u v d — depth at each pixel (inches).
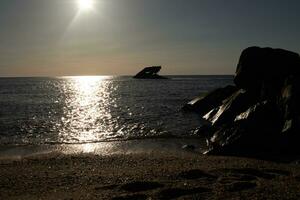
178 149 885.8
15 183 551.8
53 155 808.9
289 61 1320.1
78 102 2507.4
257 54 1370.6
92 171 634.2
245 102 1264.8
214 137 939.3
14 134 1119.0
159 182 507.2
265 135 827.4
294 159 738.2
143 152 846.5
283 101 944.3
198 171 574.2
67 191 496.7
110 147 915.4
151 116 1556.3
